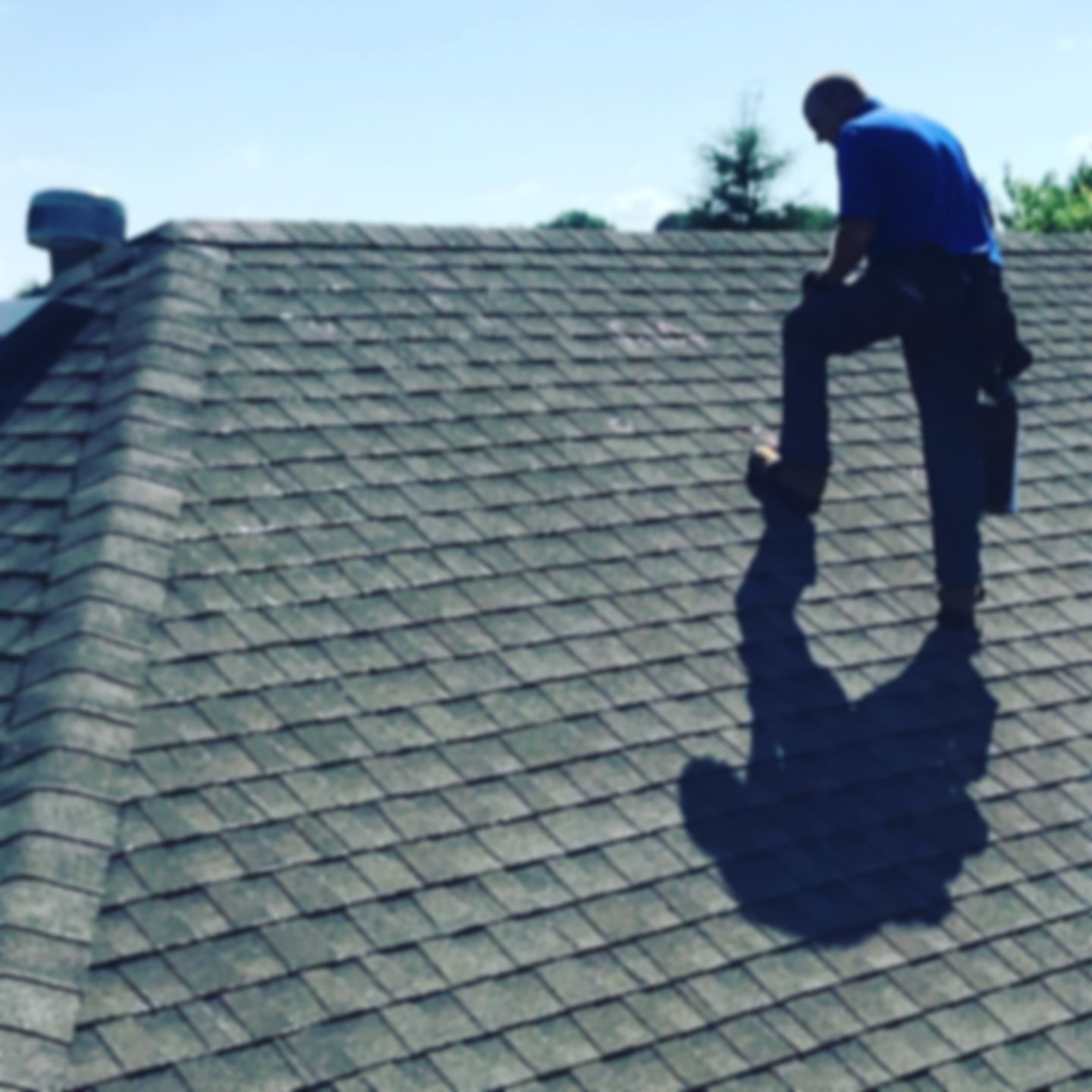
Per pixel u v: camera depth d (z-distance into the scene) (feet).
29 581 19.04
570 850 17.31
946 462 22.52
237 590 19.21
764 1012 16.12
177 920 15.15
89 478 20.36
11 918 14.35
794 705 20.31
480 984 15.55
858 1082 15.67
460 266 27.35
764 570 22.57
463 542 21.25
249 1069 14.08
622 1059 15.21
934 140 22.72
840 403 26.94
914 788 19.62
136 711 17.10
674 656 20.45
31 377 24.08
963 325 22.59
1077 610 23.73
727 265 30.07
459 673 19.19
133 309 23.72
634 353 26.53
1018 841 19.29
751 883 17.60
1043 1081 16.28
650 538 22.44
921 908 17.94
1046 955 17.81
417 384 24.00
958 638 22.41
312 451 21.90
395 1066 14.52
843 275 22.65
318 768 17.30
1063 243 34.88
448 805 17.39
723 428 25.30
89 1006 14.08
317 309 24.89
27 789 15.70
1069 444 27.73
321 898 15.89
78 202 30.78
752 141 141.49
